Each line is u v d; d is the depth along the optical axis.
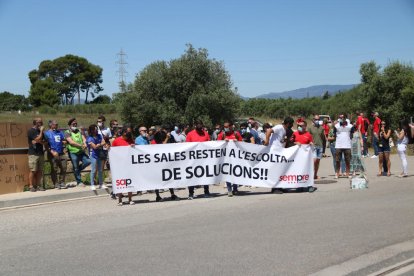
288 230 8.20
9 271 6.32
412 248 7.08
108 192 13.70
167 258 6.71
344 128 15.42
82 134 15.34
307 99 73.00
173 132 16.06
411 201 10.84
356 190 12.80
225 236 7.89
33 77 126.19
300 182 12.78
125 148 11.73
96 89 130.75
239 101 43.19
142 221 9.44
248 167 12.68
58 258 6.88
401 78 35.69
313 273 6.00
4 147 13.28
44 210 11.21
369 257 6.64
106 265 6.46
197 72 42.56
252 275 5.93
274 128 12.77
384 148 15.65
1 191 12.86
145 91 43.22
